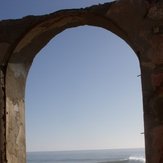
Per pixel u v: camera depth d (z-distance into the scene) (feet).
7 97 20.12
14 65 20.79
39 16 20.03
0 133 19.57
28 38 20.54
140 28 18.58
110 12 19.08
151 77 18.11
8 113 20.12
